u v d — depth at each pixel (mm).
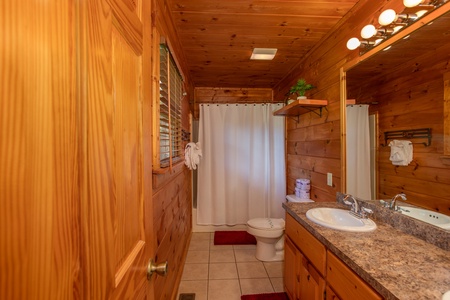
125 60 593
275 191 3330
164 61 1432
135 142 666
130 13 628
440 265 892
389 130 1394
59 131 344
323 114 2143
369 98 1545
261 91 3842
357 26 1664
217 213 3340
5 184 268
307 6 1672
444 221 1059
